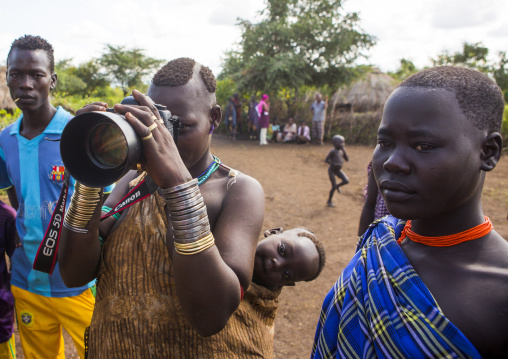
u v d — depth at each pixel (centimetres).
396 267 100
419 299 93
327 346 115
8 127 265
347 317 108
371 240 115
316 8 1888
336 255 551
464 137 90
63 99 1000
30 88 246
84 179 116
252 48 1878
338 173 789
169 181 114
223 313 122
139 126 109
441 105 90
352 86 1864
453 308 90
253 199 140
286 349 352
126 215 146
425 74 96
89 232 140
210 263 116
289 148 1545
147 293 132
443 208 94
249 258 131
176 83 133
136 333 131
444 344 87
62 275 148
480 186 97
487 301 87
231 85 1959
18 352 327
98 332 139
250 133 1792
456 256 96
